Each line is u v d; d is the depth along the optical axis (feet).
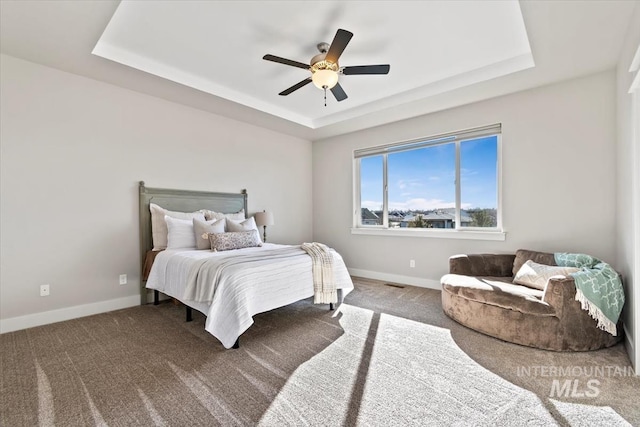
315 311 10.07
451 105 11.93
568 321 7.04
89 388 5.62
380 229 14.87
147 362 6.60
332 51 7.01
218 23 7.38
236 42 8.22
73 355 6.93
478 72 9.84
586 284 7.00
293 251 10.14
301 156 17.54
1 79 8.25
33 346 7.39
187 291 8.13
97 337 7.95
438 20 7.27
